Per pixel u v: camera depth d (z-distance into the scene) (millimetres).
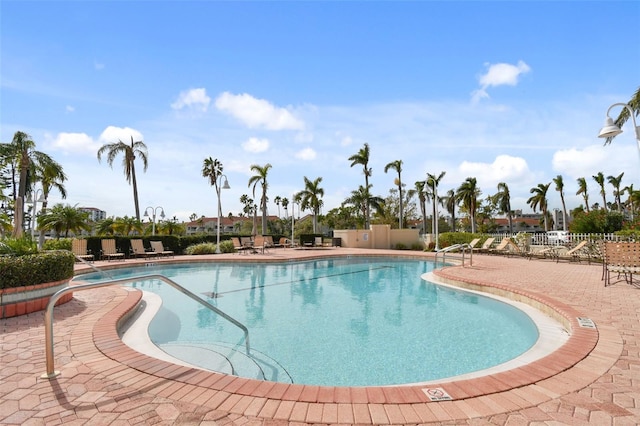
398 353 4820
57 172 24000
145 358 3361
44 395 2609
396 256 18141
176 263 14602
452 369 4273
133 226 29406
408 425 2219
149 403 2484
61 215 26125
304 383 3879
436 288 9797
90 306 5832
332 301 8234
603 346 3689
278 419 2275
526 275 9773
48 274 5691
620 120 15828
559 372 3020
